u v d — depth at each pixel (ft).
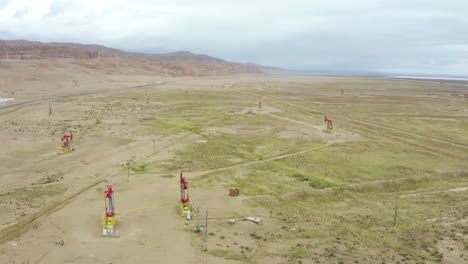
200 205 116.47
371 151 200.03
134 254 81.97
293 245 88.12
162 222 101.76
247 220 104.47
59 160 163.84
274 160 177.58
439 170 165.68
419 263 79.00
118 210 109.81
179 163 166.40
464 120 308.60
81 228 96.32
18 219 100.68
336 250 85.30
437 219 106.63
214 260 79.77
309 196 132.16
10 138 201.46
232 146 204.44
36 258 79.25
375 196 135.03
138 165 160.97
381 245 88.58
